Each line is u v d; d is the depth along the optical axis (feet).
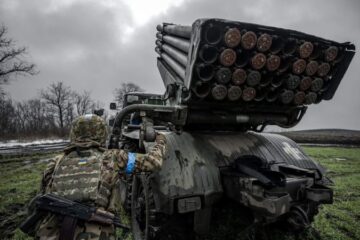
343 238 10.61
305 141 55.93
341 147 46.55
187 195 7.89
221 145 9.66
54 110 147.02
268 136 11.32
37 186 19.03
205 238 9.53
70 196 5.06
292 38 7.66
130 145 11.77
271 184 6.88
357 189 18.81
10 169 26.16
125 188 12.82
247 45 7.22
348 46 8.47
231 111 9.54
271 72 8.01
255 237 9.93
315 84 8.68
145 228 9.26
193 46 7.32
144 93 19.47
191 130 10.63
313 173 8.07
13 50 96.27
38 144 57.36
